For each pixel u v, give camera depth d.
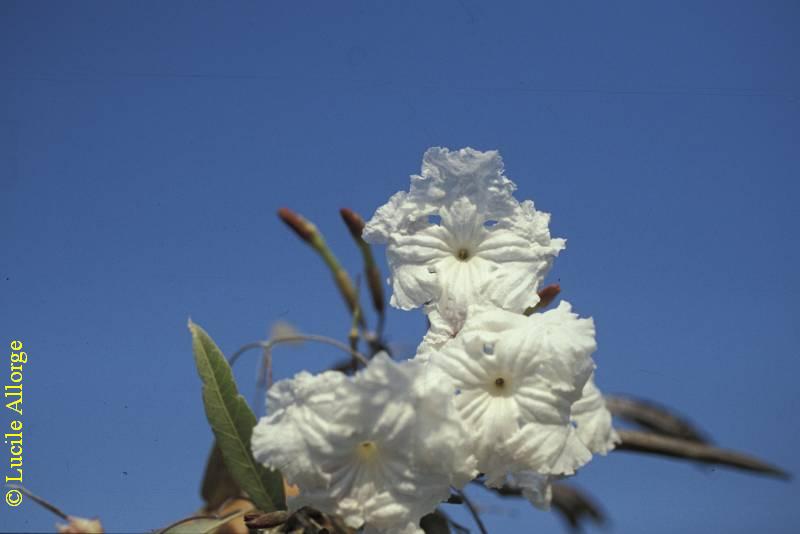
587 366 0.54
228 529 0.59
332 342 0.58
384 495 0.53
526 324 0.55
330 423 0.53
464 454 0.53
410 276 0.56
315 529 0.55
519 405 0.54
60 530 0.56
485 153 0.57
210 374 0.56
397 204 0.57
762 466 0.63
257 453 0.53
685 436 0.64
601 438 0.58
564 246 0.57
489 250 0.57
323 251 0.62
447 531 0.56
